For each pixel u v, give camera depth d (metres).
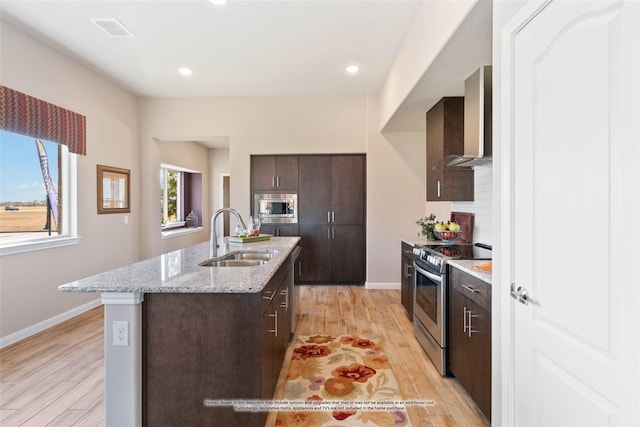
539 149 1.14
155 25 2.90
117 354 1.54
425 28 2.50
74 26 2.91
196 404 1.57
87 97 3.79
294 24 2.89
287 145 4.89
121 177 4.42
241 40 3.17
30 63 3.05
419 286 2.91
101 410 1.94
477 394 1.85
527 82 1.21
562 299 1.03
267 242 3.27
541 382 1.14
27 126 2.96
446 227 3.15
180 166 6.28
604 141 0.87
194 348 1.57
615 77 0.84
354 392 2.14
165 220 6.45
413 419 1.87
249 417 1.56
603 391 0.88
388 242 4.82
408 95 3.11
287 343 2.70
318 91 4.69
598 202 0.89
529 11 1.18
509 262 1.32
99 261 3.98
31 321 3.06
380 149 4.77
